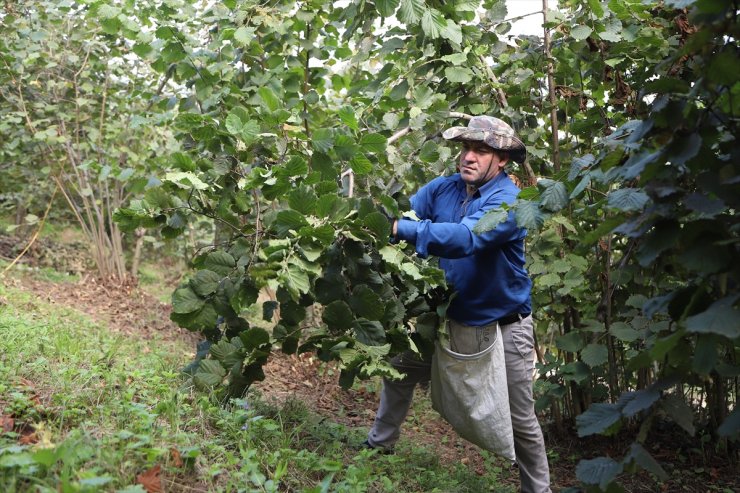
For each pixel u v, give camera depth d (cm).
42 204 732
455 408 294
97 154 636
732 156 174
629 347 401
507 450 289
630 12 345
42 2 537
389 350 280
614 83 365
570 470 372
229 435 259
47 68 573
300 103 351
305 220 243
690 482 356
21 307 454
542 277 344
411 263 260
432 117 335
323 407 420
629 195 192
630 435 398
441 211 315
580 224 373
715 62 163
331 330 274
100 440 212
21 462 175
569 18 371
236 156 293
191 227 636
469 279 289
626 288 386
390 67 354
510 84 377
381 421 328
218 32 354
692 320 156
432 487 301
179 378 340
